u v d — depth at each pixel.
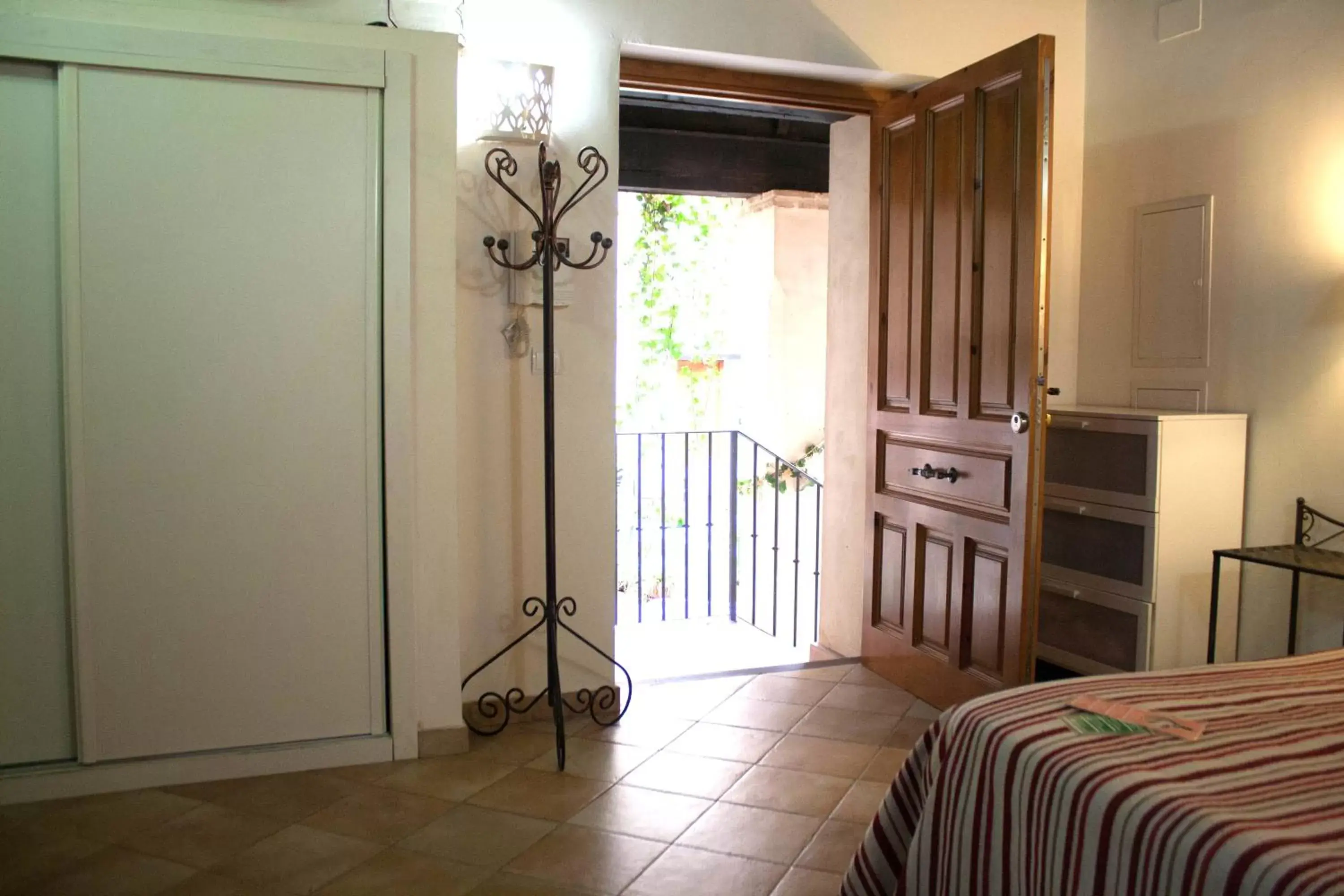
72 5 2.55
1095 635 3.38
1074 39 3.84
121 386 2.65
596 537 3.28
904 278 3.58
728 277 6.04
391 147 2.80
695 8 3.27
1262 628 3.28
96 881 2.26
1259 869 1.12
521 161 3.11
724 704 3.47
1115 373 3.79
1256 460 3.29
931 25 3.58
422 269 2.89
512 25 3.08
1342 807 1.26
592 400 3.23
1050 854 1.37
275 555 2.82
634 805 2.67
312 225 2.78
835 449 4.14
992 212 3.13
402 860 2.37
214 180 2.69
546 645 3.27
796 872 2.33
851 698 3.53
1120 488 3.26
